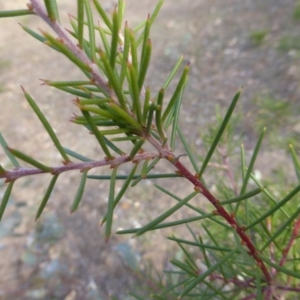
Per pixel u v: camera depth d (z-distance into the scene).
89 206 0.59
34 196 0.62
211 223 0.26
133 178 0.12
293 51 0.75
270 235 0.16
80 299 0.46
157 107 0.10
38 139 0.75
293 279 0.18
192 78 0.77
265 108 0.63
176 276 0.36
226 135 0.29
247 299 0.16
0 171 0.10
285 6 0.89
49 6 0.09
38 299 0.47
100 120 0.10
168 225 0.12
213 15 0.97
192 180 0.12
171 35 0.94
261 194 0.28
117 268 0.48
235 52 0.81
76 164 0.10
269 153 0.56
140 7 1.15
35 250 0.53
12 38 1.15
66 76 0.92
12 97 0.89
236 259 0.19
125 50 0.10
